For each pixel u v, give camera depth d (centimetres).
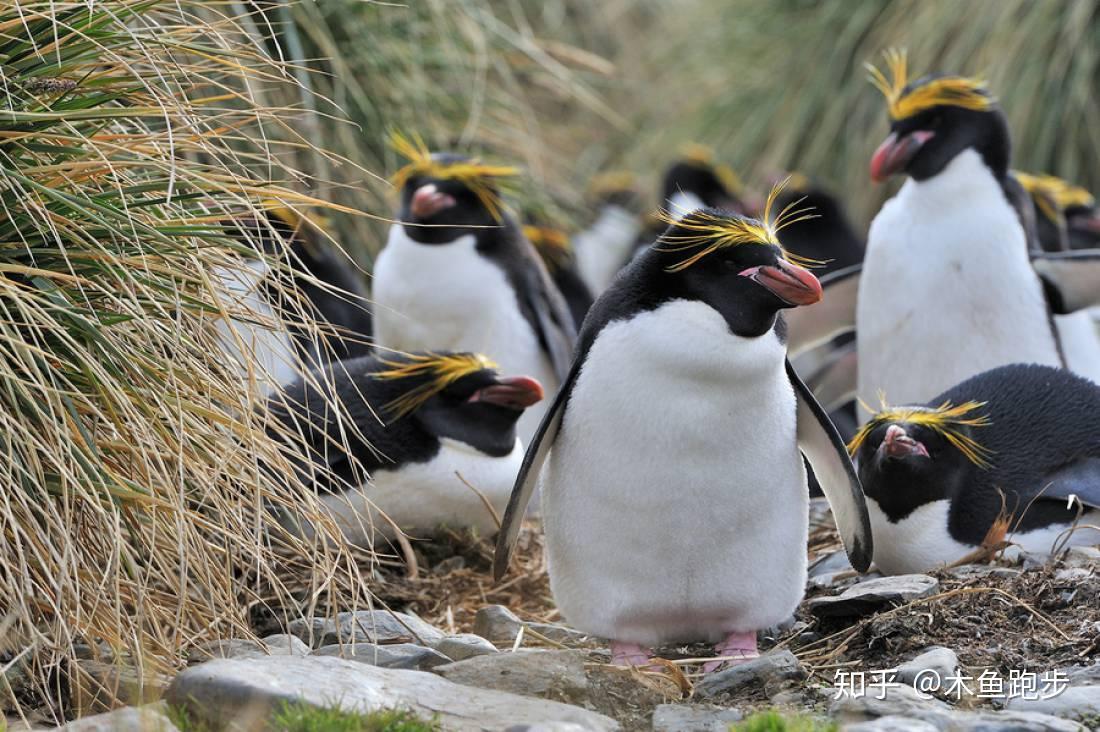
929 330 1248
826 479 857
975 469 1006
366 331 1405
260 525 804
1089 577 890
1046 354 1249
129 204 793
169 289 812
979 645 827
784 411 802
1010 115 2075
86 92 830
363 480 1055
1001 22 2103
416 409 1076
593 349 798
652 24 2658
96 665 777
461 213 1357
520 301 1381
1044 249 1587
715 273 769
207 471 818
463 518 1109
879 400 1283
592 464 796
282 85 1387
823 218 1873
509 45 1741
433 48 1595
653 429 778
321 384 1077
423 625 909
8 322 770
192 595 844
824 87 2258
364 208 1503
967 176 1243
